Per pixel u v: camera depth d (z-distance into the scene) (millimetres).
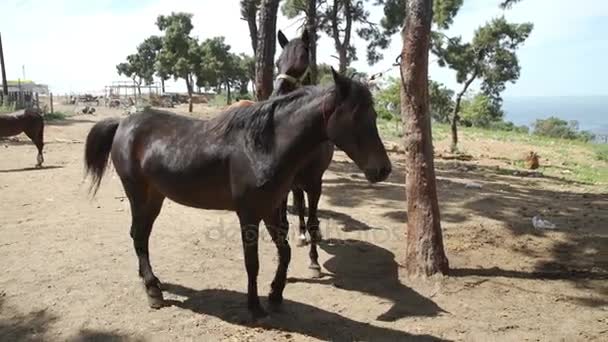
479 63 18266
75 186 9156
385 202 8438
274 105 3740
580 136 37375
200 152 3854
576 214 7668
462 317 4148
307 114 3621
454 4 17094
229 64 47312
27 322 4012
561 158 19953
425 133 4777
